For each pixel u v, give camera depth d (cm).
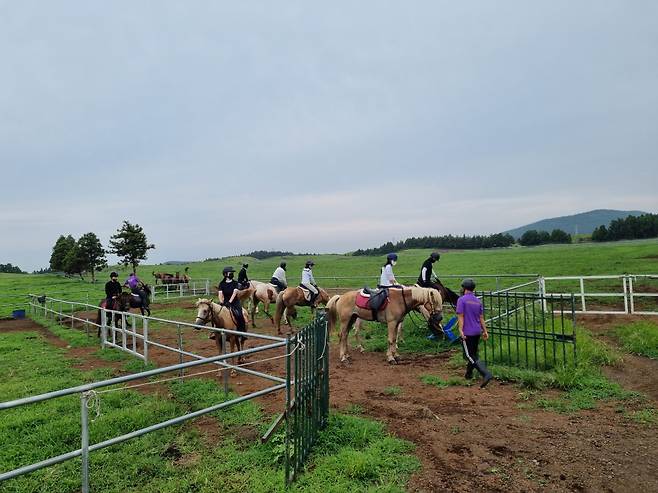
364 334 1312
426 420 607
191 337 1406
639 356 895
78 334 1542
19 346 1333
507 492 417
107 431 582
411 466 466
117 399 718
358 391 760
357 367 939
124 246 4400
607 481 433
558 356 853
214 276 4631
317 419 545
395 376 855
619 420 585
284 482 429
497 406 660
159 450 529
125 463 495
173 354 1152
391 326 975
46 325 1867
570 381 722
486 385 765
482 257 4931
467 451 506
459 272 3209
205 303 905
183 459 509
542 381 741
